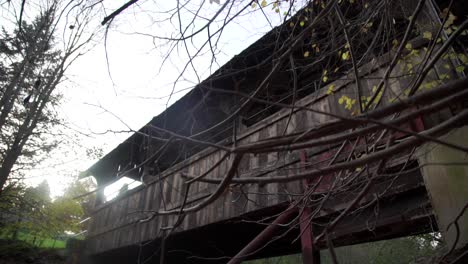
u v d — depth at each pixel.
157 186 8.66
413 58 3.74
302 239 3.85
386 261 14.18
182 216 2.11
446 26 3.01
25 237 14.86
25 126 10.27
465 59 3.14
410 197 3.42
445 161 2.87
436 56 1.88
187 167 7.73
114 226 9.89
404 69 3.72
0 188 9.84
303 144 1.43
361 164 1.46
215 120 8.02
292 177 1.51
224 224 6.12
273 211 5.13
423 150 3.06
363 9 3.34
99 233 10.70
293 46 2.03
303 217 3.90
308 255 3.71
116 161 11.04
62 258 10.89
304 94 6.76
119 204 10.28
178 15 2.06
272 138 1.46
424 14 3.75
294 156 4.89
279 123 5.70
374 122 1.20
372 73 4.29
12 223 12.06
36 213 12.09
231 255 9.20
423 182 3.19
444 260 2.60
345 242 3.87
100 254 10.44
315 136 1.46
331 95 4.89
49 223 12.27
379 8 2.90
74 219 13.26
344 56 3.37
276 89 6.88
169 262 10.52
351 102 3.77
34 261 10.57
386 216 3.44
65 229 12.77
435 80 3.23
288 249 7.25
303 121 5.16
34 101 10.38
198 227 6.45
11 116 11.35
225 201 6.04
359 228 3.58
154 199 8.51
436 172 2.93
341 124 1.40
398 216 3.36
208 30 2.08
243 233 7.07
